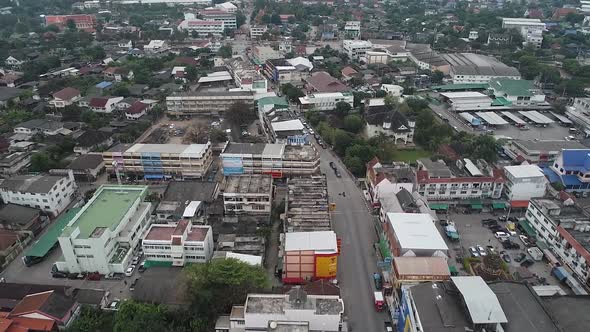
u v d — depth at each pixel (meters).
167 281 93.88
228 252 104.31
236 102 193.75
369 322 91.25
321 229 106.00
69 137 169.88
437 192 128.75
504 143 166.00
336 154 165.25
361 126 182.12
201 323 85.50
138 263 108.38
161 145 149.12
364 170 149.50
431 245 97.50
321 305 81.69
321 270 98.75
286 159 140.50
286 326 78.69
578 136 181.38
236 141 171.38
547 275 104.19
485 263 100.69
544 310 77.50
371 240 117.25
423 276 90.12
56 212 127.44
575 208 113.56
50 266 107.88
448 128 174.12
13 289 94.69
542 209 112.94
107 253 103.00
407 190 122.12
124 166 145.25
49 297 89.44
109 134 172.50
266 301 83.19
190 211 118.69
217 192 132.88
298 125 169.62
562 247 104.44
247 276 90.00
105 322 90.19
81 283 102.56
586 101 192.75
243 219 120.25
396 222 105.31
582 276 97.56
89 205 113.94
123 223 109.75
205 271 91.12
